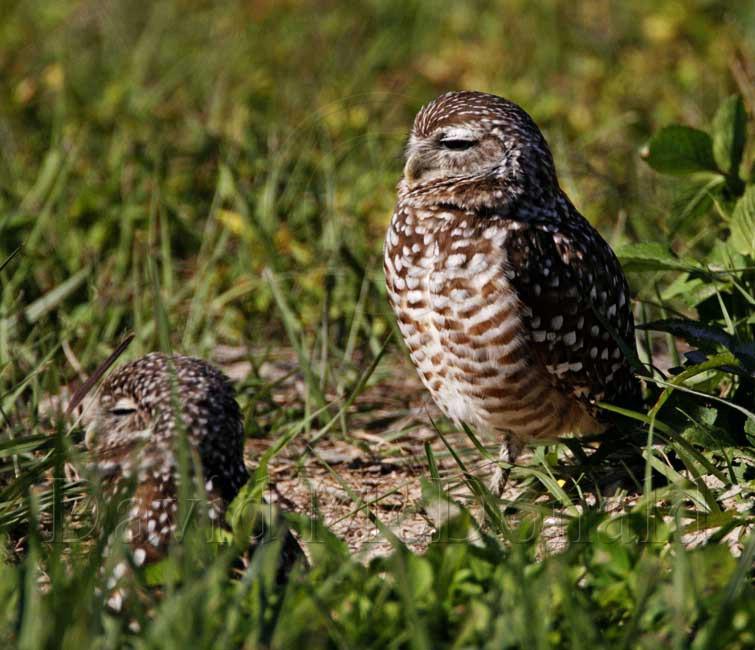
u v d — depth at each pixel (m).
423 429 11.05
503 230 9.48
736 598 6.30
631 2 22.11
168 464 7.55
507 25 22.27
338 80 19.70
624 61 20.08
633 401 10.21
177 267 13.38
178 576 6.68
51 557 6.87
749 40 19.14
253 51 21.02
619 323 10.04
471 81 19.23
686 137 11.48
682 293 10.63
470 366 9.60
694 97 17.86
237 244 13.99
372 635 6.34
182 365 8.04
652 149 11.47
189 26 22.50
